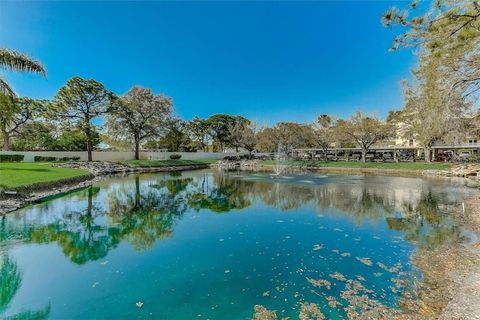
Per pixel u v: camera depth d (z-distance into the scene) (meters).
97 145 39.06
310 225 7.72
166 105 32.16
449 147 29.67
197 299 3.91
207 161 39.25
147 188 15.81
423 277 4.45
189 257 5.45
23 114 26.36
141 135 32.50
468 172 19.81
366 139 29.36
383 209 9.73
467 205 10.07
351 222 8.02
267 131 37.00
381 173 24.22
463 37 5.08
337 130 30.75
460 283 4.20
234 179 20.31
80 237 6.86
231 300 3.88
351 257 5.36
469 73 7.02
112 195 13.27
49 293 4.08
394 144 40.09
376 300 3.81
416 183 16.97
